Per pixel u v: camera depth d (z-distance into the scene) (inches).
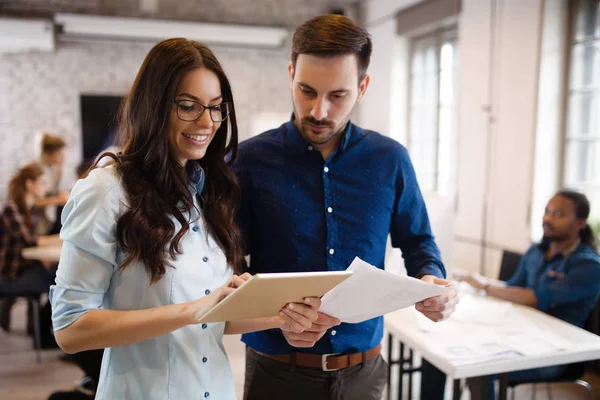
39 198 139.2
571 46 127.0
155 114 39.8
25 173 137.0
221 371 45.4
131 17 225.9
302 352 52.1
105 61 226.4
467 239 156.3
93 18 211.2
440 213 86.2
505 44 137.5
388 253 84.2
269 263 53.4
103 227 38.3
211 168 47.6
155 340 41.6
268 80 245.9
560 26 126.1
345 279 35.6
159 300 40.7
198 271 43.0
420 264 54.2
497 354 64.2
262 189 52.9
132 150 41.6
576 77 127.0
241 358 105.7
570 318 88.0
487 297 92.8
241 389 94.3
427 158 192.5
